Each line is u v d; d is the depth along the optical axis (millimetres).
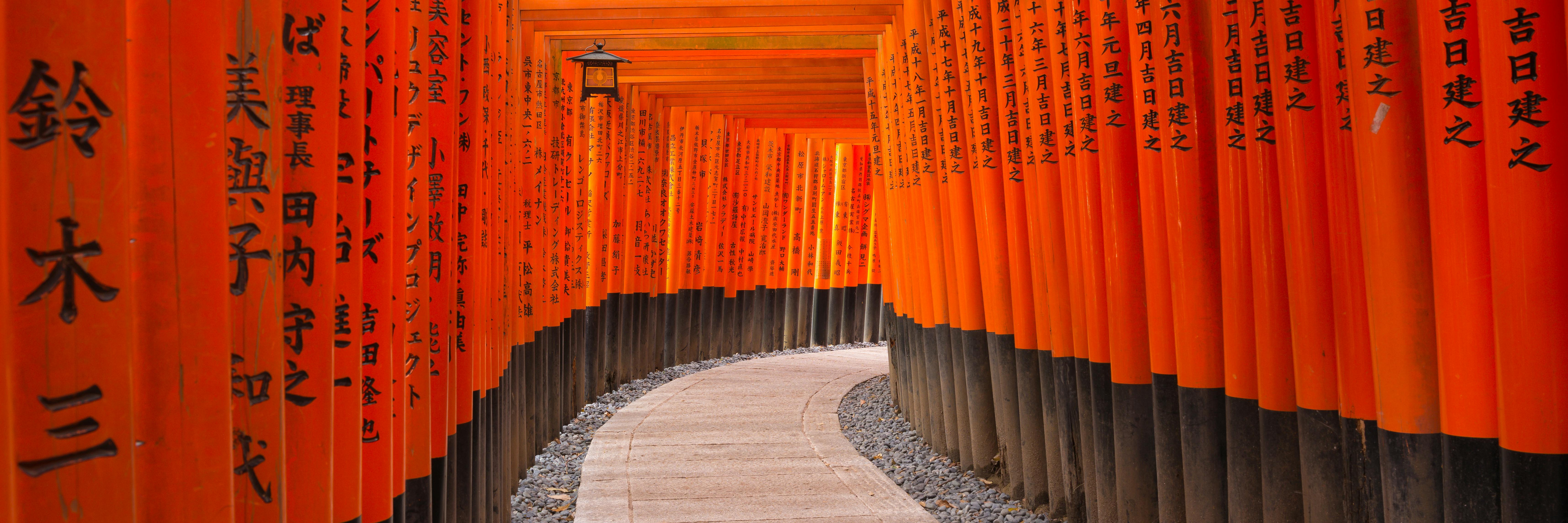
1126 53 2951
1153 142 2750
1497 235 1663
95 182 842
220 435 1095
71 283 830
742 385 8320
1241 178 2480
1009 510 4055
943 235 4992
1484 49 1653
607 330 8336
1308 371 2264
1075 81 3146
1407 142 1880
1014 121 3775
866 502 4191
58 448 831
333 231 1425
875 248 13055
